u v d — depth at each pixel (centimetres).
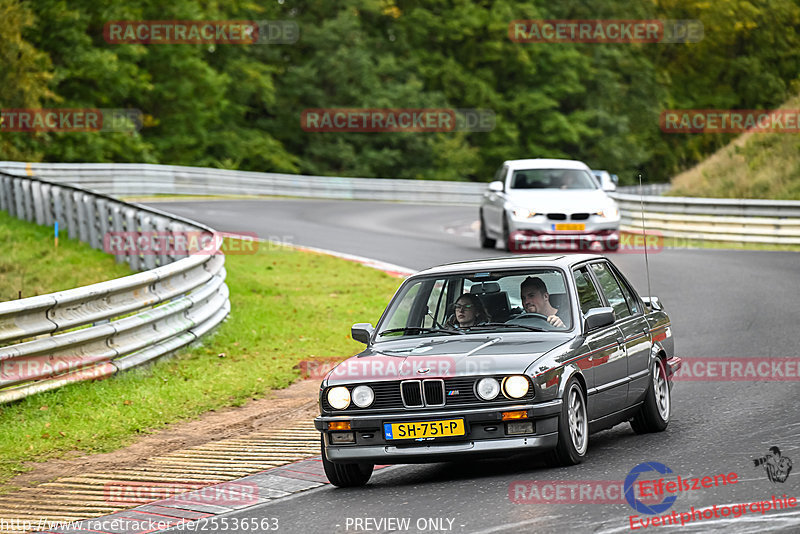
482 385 2061
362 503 1984
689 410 2731
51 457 2562
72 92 14800
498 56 19750
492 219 6462
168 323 3691
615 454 2233
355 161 17562
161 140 15838
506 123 19450
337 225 8569
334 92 18400
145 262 5394
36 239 6406
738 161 10156
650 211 8069
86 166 10681
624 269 5703
